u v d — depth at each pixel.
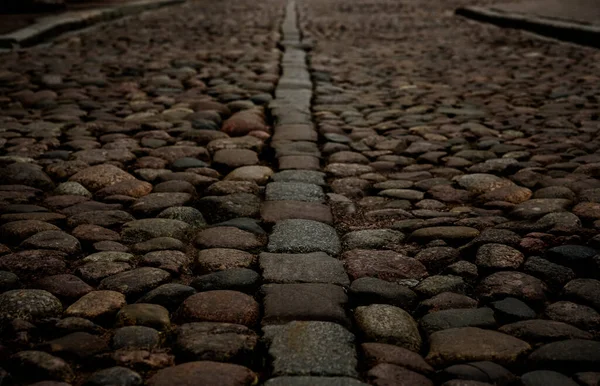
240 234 2.33
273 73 5.82
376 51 7.64
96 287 1.93
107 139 3.58
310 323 1.72
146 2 13.18
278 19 12.14
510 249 2.17
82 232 2.32
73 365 1.54
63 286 1.90
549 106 4.48
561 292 1.91
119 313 1.76
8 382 1.45
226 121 3.94
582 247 2.15
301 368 1.52
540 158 3.26
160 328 1.71
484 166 3.16
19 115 4.10
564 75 5.72
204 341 1.63
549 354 1.57
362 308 1.82
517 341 1.65
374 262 2.13
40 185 2.83
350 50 7.73
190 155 3.31
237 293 1.87
